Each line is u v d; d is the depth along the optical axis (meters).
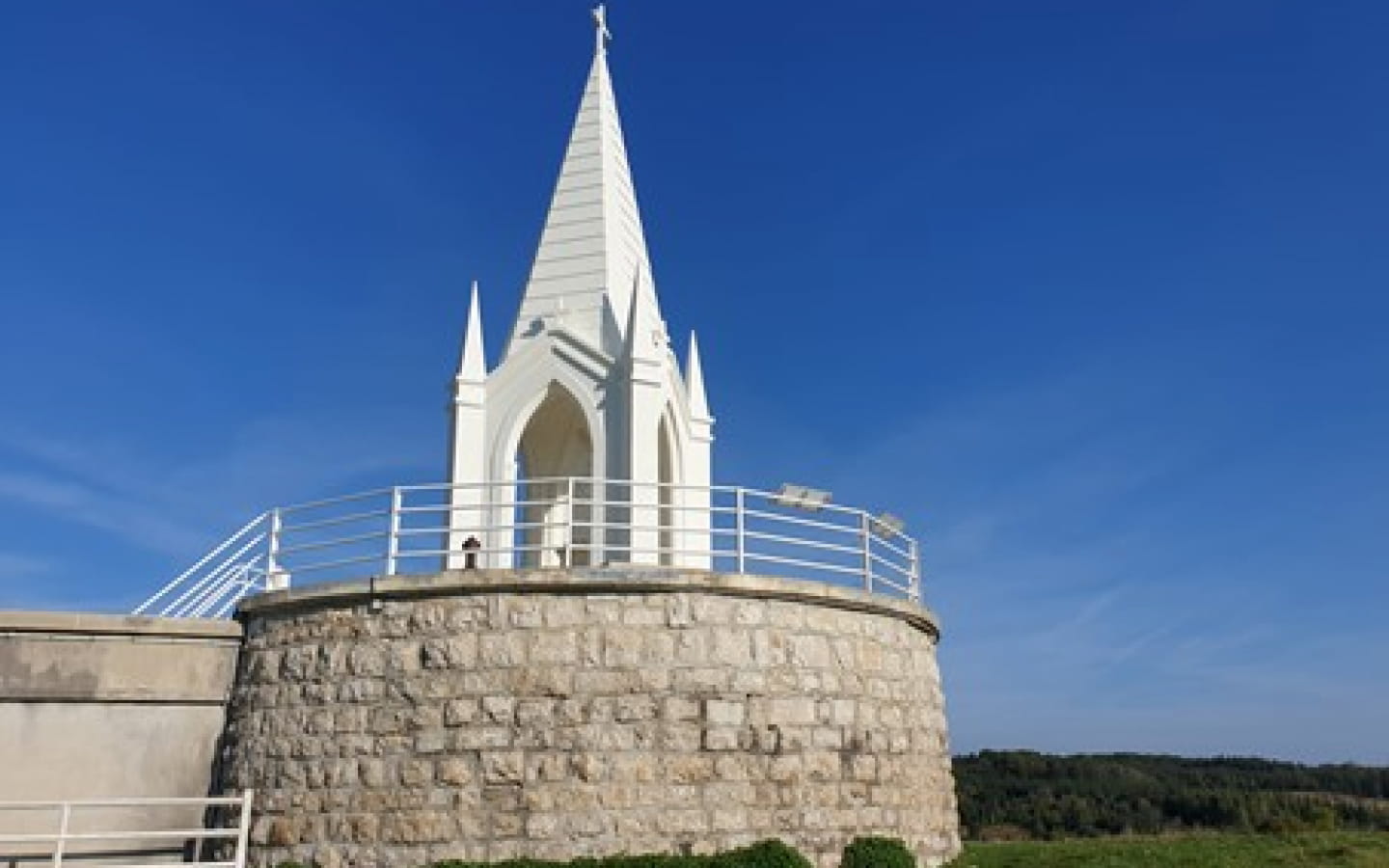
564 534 25.77
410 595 18.55
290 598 19.48
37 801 17.19
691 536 23.97
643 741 17.41
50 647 19.23
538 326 24.44
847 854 17.59
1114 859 22.28
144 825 19.09
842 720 18.89
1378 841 24.75
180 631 19.94
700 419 26.23
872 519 21.31
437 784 17.45
